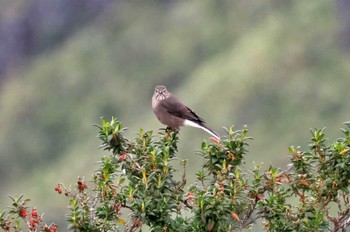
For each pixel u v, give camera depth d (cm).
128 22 8588
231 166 944
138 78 7944
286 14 7769
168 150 934
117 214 905
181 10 8394
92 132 7444
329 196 925
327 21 7450
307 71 6925
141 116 7406
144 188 905
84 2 8888
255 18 7906
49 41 8888
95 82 8062
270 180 917
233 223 898
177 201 908
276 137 6116
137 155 939
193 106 6756
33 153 7294
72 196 909
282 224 904
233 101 6644
